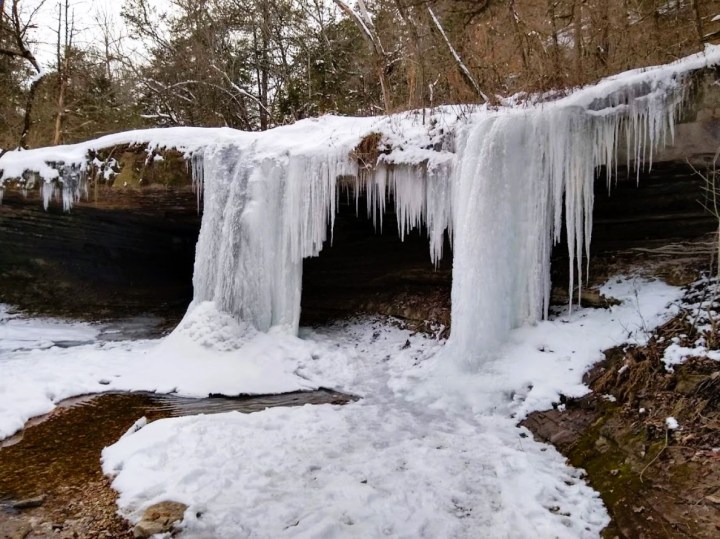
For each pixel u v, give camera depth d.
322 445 4.50
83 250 11.86
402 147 7.10
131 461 4.14
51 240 11.24
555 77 6.69
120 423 5.19
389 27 10.76
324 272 10.78
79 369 6.80
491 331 5.88
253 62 16.70
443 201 6.77
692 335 4.64
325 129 8.29
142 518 3.36
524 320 6.04
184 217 10.62
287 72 16.03
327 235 9.88
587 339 5.46
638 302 5.57
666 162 5.32
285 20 15.62
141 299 12.38
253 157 7.87
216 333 7.25
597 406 4.58
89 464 4.27
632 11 6.90
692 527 2.96
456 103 8.20
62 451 4.53
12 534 3.26
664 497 3.28
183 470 3.95
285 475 3.95
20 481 3.96
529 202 5.96
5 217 10.35
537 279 5.95
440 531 3.29
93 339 9.24
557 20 8.09
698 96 4.88
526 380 5.32
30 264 11.42
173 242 12.62
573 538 3.14
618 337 5.26
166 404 5.81
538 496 3.61
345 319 9.45
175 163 8.48
